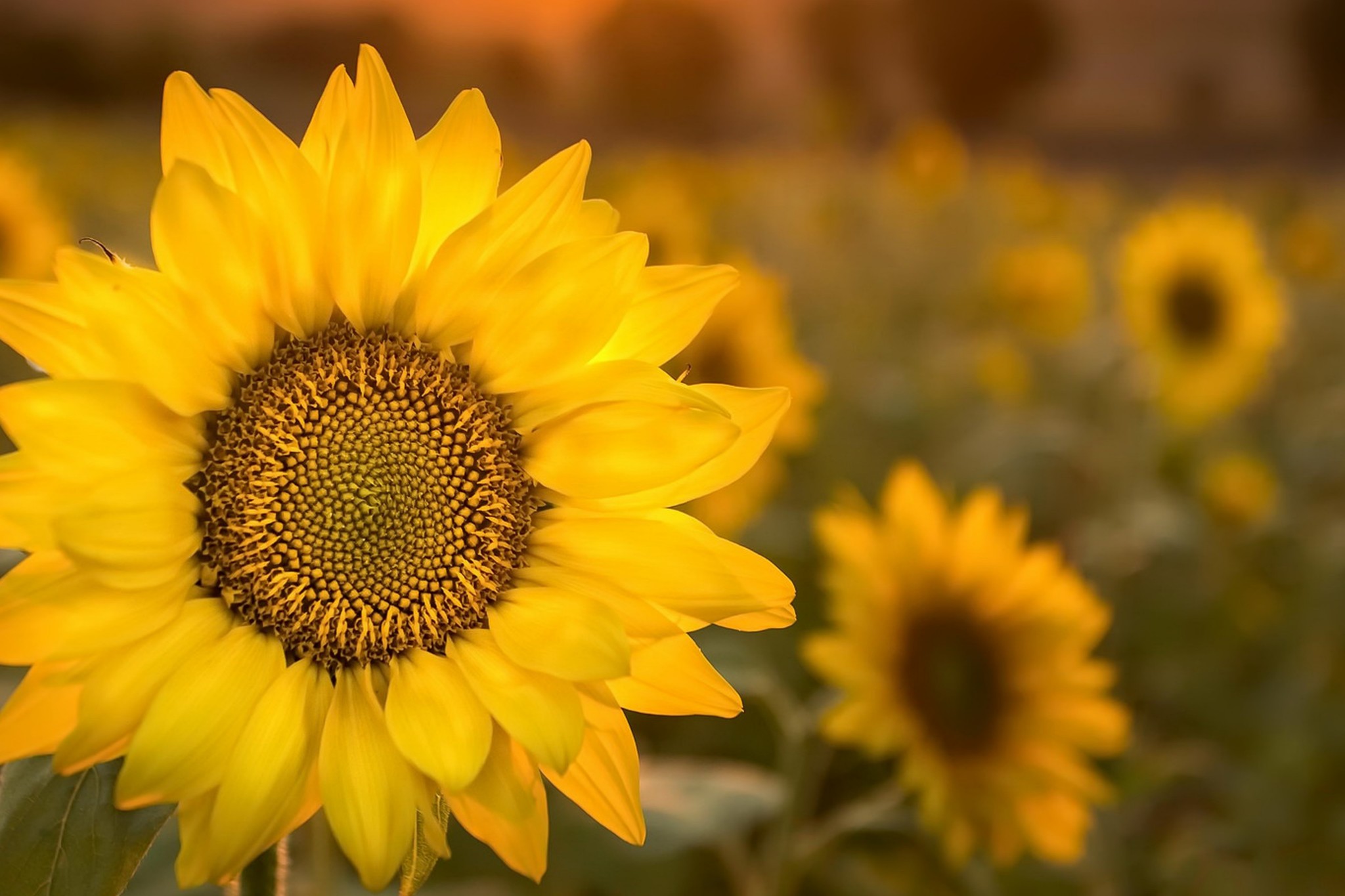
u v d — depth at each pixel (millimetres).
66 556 858
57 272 881
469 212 1062
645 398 1024
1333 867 1565
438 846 925
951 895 1438
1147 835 1606
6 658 862
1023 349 3189
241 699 985
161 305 948
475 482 1077
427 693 1052
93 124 7992
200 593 1052
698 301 1066
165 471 990
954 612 1356
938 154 3729
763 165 5039
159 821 899
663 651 1055
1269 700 1748
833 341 2811
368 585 1067
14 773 895
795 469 2139
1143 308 2000
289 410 1063
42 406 872
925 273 3967
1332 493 2506
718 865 1446
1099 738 1345
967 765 1328
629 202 1912
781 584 1028
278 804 936
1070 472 2207
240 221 957
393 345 1072
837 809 1510
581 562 1071
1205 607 1871
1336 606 1875
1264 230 5352
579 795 1047
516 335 1063
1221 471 2020
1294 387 3246
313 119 1021
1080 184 6973
